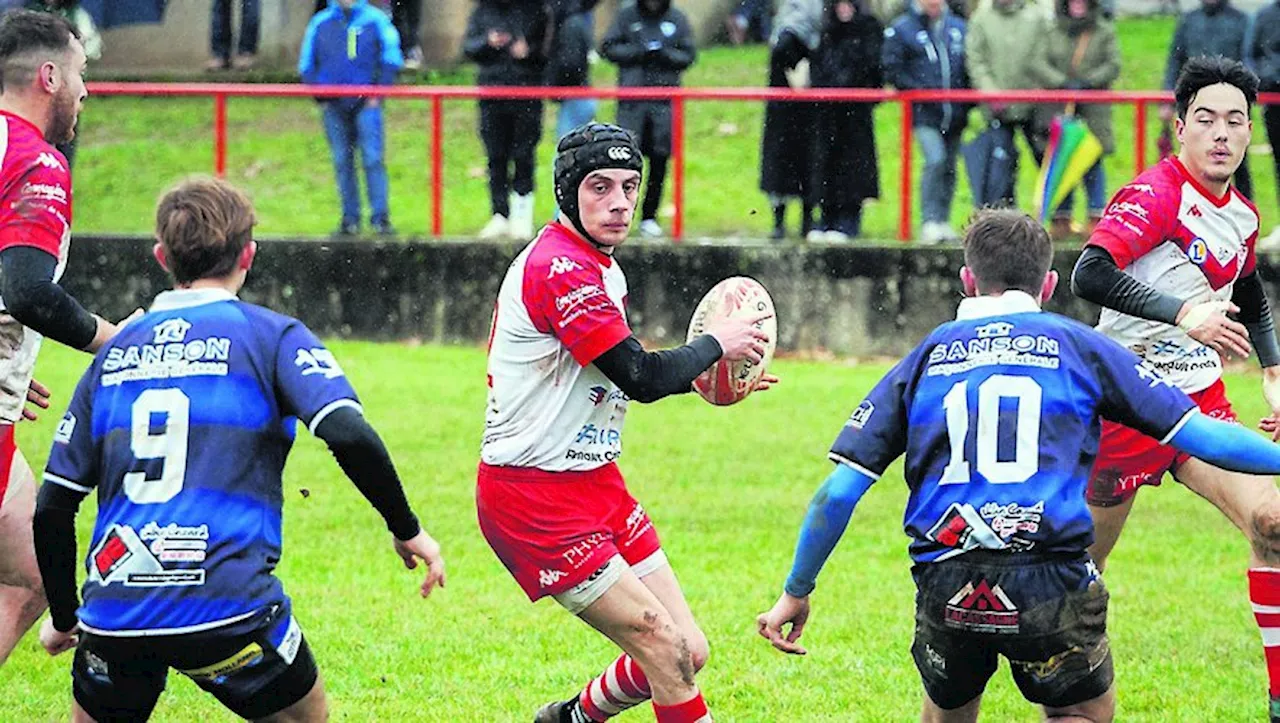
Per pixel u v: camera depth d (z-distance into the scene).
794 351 54.31
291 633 16.73
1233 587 31.56
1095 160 53.12
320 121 75.94
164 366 16.69
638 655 19.48
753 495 38.44
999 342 18.00
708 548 34.00
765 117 55.53
